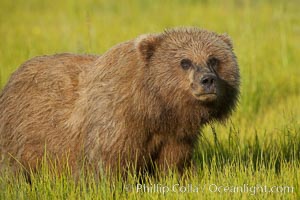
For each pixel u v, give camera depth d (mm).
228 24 34656
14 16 40875
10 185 14891
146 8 44062
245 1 42844
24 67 16359
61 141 15344
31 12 42656
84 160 14789
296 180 14945
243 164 16031
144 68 14492
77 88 15484
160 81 14469
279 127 20328
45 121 15555
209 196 14125
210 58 14523
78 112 15141
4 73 21938
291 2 43938
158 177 15219
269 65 28703
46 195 14297
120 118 14438
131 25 34375
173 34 14852
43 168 14859
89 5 43406
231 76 14828
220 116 15258
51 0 46562
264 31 34469
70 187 14469
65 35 30312
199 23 34406
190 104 14523
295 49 31906
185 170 15539
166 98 14516
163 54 14562
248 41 28750
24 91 16000
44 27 36156
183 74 14383
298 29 36219
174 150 15242
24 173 15781
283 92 26531
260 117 23188
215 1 45062
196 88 13977
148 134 14711
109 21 37094
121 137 14445
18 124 15852
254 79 25250
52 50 25562
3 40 31797
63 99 15547
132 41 15008
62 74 15781
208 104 14555
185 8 43156
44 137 15508
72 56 16141
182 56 14430
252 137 20125
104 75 14844
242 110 23359
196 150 16875
